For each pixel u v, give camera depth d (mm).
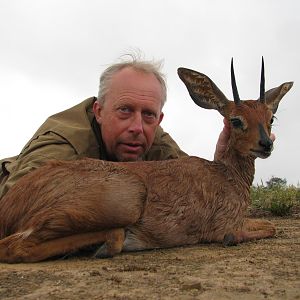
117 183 651
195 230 745
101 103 873
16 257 604
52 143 798
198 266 582
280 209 1272
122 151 865
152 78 870
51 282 507
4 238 641
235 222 775
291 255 651
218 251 693
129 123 848
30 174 666
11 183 723
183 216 728
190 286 475
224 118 851
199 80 883
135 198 660
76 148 808
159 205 710
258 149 783
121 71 856
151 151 937
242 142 795
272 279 512
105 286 489
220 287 480
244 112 801
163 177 732
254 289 473
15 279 521
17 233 623
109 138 861
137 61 874
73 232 627
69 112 878
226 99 844
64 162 669
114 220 640
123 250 700
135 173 706
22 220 631
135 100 842
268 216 1267
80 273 547
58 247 620
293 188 1668
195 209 740
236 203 783
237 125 802
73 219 618
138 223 694
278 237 838
